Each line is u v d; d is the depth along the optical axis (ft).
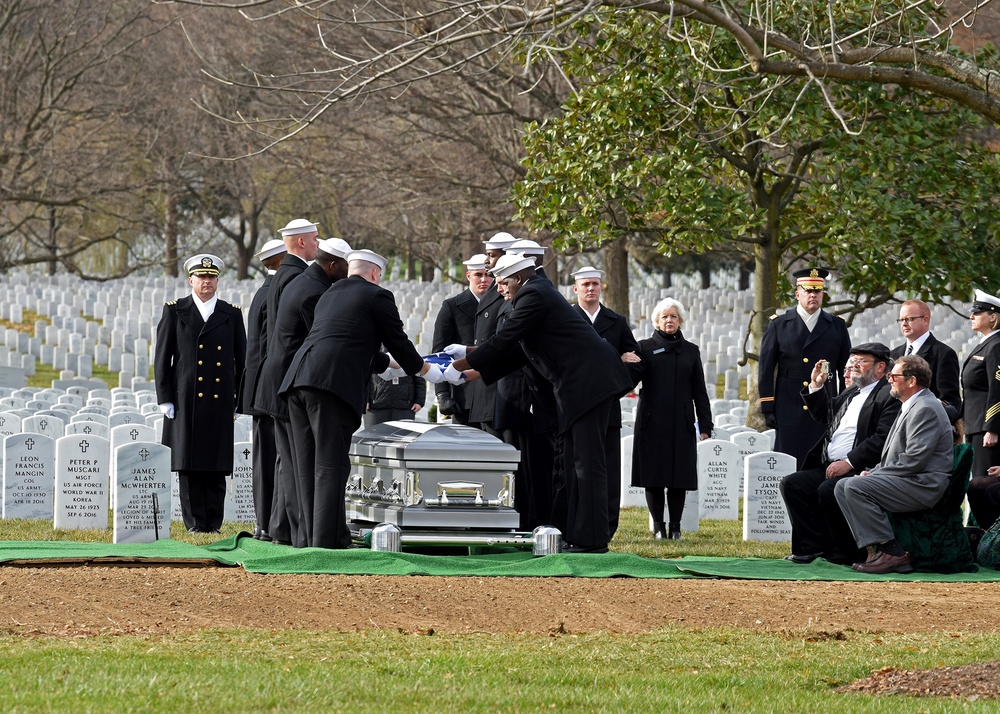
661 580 103.55
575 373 114.73
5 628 78.95
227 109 409.28
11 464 139.03
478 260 136.67
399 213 392.47
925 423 112.98
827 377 125.80
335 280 119.14
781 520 137.18
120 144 430.20
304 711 58.39
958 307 388.98
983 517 122.11
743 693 65.87
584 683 67.31
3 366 276.62
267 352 119.85
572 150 210.18
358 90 134.31
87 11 412.16
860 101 198.49
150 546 112.47
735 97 194.08
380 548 110.83
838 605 95.30
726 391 284.61
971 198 206.08
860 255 204.95
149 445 119.14
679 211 205.16
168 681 63.41
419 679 66.59
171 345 135.13
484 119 325.01
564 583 99.81
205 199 547.90
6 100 391.04
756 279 234.79
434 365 116.98
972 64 115.75
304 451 113.09
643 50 196.24
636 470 138.51
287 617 85.92
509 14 171.22
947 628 88.69
